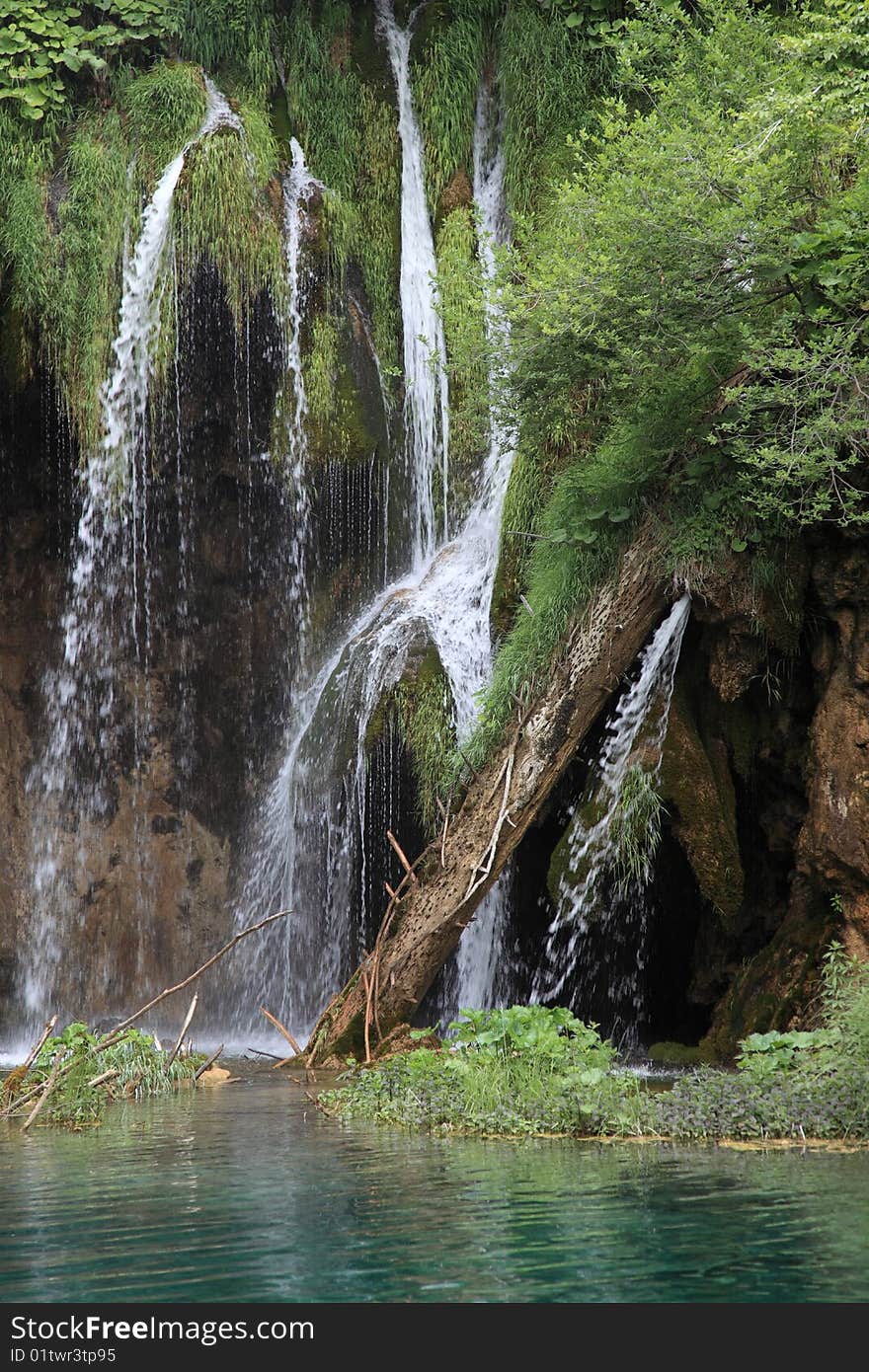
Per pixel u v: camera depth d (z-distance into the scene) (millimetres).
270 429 14961
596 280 9906
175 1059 9914
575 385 11039
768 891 11602
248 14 15836
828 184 10156
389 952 10820
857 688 10031
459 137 15734
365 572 15203
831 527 10320
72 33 14891
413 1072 8242
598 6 14742
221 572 15516
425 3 16484
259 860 15266
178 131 14930
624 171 10500
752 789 11586
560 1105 7055
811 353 9977
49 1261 4391
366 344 15398
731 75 10883
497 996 12867
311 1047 10812
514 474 13297
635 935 12680
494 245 11047
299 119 15938
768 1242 4488
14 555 15484
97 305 14477
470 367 11367
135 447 14766
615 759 11445
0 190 14312
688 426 10617
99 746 15984
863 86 9609
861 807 9781
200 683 15875
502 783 10859
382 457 15094
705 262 9648
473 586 14000
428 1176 5734
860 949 9898
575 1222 4789
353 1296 3992
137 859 16031
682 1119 6852
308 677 15266
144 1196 5375
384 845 13055
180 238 14406
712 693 11539
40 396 14523
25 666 15820
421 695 12859
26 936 15750
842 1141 6543
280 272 14797
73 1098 7977
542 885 13000
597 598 10945
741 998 10867
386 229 15938
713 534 10523
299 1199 5266
